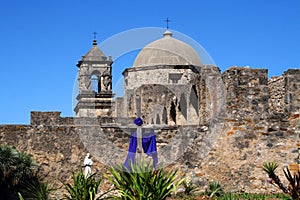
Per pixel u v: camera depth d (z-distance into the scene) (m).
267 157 21.92
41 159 21.30
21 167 20.08
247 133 22.03
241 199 18.77
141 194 14.28
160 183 14.58
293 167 21.88
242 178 21.80
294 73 22.41
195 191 21.00
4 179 19.59
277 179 19.56
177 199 18.98
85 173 20.64
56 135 21.52
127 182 14.67
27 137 21.36
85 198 15.53
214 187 20.64
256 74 22.28
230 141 22.00
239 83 22.22
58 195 19.88
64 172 21.34
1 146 20.25
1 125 21.28
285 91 22.53
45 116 29.78
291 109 22.25
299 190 17.47
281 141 22.03
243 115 22.12
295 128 22.11
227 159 21.89
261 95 22.23
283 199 18.22
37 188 19.28
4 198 19.36
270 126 22.06
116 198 15.66
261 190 21.64
